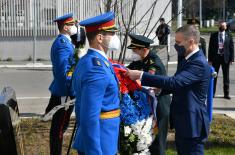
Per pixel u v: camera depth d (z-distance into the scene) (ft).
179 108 15.79
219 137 25.68
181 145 15.96
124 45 25.08
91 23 13.01
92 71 12.57
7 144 10.61
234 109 35.32
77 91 13.01
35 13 70.59
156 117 17.10
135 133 15.38
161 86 15.25
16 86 47.91
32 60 71.41
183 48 15.61
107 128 12.91
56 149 21.27
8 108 10.62
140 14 51.67
